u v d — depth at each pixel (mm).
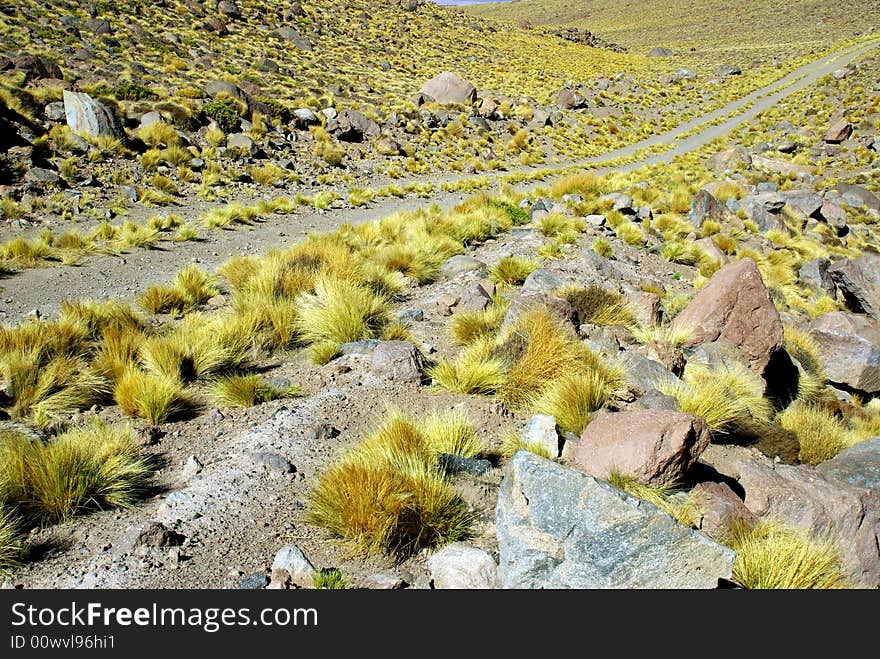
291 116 27953
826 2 128125
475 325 7559
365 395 5879
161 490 4371
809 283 14281
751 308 7367
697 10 147375
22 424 5086
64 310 7371
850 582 3746
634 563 3086
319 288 8109
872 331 9078
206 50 39156
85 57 29938
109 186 16375
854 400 8703
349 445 4992
